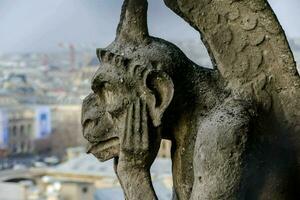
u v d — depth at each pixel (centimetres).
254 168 315
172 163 336
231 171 309
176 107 328
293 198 335
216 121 315
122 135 324
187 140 330
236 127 312
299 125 331
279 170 326
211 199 309
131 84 322
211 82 334
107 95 330
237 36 328
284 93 330
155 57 324
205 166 312
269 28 325
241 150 311
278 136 330
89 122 337
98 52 330
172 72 325
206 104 330
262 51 328
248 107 324
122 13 333
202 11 328
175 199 341
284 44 326
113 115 327
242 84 330
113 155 337
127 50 326
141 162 326
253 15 325
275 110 331
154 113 322
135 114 322
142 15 328
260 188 321
